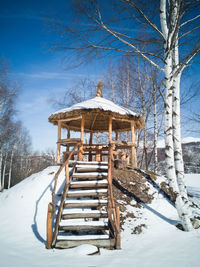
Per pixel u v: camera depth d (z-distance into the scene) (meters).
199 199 7.54
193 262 2.91
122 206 5.43
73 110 7.30
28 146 28.61
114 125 11.04
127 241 3.93
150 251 3.37
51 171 7.52
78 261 2.89
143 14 4.99
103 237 3.62
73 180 6.36
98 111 7.02
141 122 8.61
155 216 5.19
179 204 4.59
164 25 5.23
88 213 4.12
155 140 11.07
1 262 2.79
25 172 25.36
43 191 6.27
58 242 3.49
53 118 8.02
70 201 4.50
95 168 5.87
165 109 5.16
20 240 3.88
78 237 3.62
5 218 5.09
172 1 4.66
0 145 17.55
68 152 8.08
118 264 2.81
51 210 3.60
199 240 3.83
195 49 4.43
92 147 8.00
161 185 6.95
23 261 2.86
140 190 6.38
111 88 15.25
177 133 5.11
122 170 7.39
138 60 12.48
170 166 4.98
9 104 15.91
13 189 7.31
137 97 13.83
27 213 5.25
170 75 5.11
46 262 2.84
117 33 5.27
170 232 4.36
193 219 4.88
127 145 8.12
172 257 3.11
